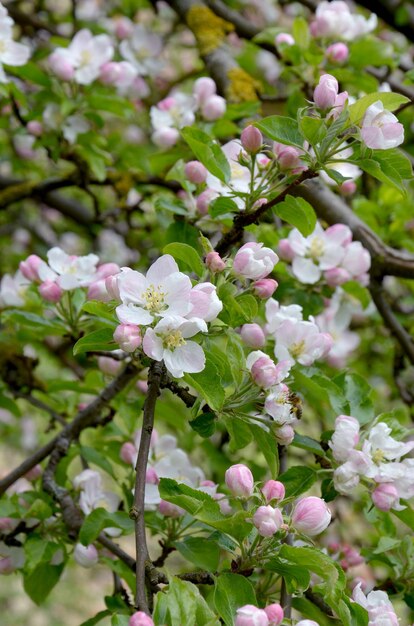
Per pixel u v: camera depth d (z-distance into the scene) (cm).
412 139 190
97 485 132
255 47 178
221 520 110
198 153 123
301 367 125
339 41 153
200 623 107
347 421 120
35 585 131
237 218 120
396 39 222
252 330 119
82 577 317
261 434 117
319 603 124
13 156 218
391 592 129
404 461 121
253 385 116
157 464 130
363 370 192
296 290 141
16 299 145
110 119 210
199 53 167
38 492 131
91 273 132
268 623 107
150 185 173
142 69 189
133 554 254
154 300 111
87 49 154
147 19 234
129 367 133
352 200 166
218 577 110
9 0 211
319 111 116
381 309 147
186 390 114
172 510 123
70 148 159
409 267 144
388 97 114
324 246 139
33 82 154
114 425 141
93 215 208
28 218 252
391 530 131
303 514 111
